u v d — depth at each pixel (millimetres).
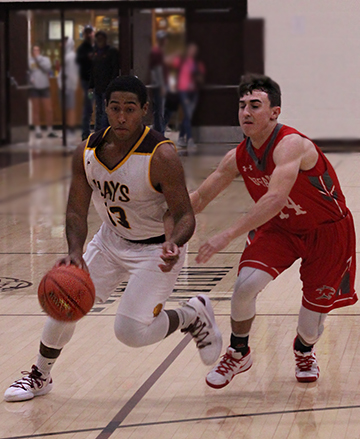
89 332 6477
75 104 25609
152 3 19562
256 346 6105
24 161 19297
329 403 4988
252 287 5051
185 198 4770
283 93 20000
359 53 19672
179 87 20328
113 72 17203
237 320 5180
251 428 4617
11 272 8633
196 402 5043
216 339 5398
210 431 4582
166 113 20203
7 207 12977
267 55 19984
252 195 5344
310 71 19875
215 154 17906
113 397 5148
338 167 16531
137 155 4727
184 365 5727
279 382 5375
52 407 4992
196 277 8336
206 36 20719
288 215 5105
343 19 19672
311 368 5395
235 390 5242
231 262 9023
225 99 20469
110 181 4801
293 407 4930
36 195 14219
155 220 4957
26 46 23031
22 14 22547
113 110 4605
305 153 4922
